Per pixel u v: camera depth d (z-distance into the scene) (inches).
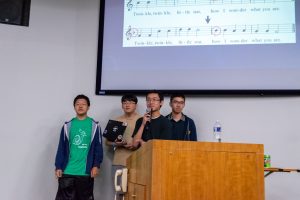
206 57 170.4
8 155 174.9
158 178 73.0
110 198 171.5
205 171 74.2
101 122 177.3
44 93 180.9
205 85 169.0
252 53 167.2
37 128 178.1
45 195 173.6
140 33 176.9
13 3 185.6
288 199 160.1
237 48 168.4
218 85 168.1
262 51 166.4
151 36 175.8
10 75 180.7
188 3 174.7
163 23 175.6
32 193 173.3
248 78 166.2
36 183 174.1
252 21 168.7
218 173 74.3
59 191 156.5
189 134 155.6
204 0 173.5
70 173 156.1
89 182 157.4
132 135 152.3
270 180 162.1
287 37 165.6
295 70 163.5
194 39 172.2
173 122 156.8
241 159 75.0
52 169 175.3
